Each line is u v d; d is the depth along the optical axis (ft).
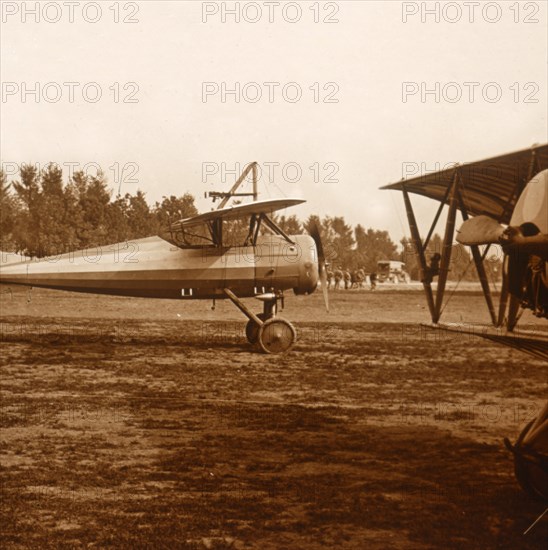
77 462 29.19
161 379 49.03
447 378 50.29
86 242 173.88
